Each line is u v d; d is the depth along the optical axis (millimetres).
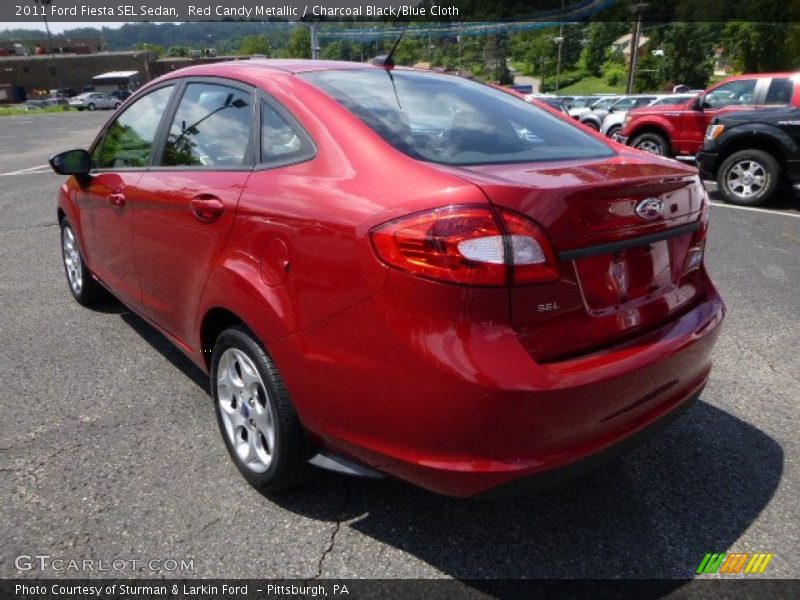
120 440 2812
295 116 2316
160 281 2947
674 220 2178
